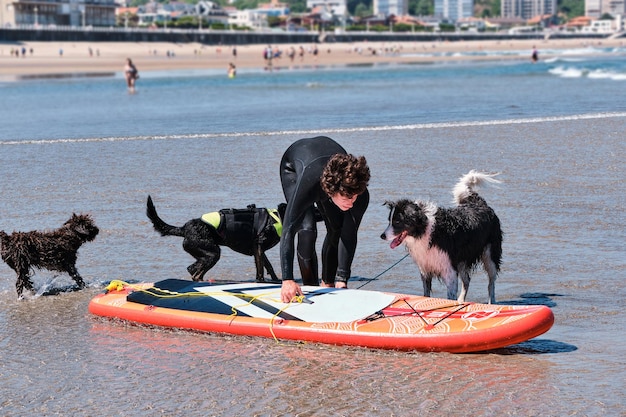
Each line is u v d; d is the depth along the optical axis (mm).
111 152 16953
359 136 18469
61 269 8094
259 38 164750
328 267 7215
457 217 6863
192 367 6020
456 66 76000
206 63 96812
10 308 7637
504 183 12477
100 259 9078
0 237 7922
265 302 6824
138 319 7023
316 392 5492
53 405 5422
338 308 6582
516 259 8602
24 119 25641
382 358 6074
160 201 11812
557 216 10344
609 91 30984
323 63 96062
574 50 157375
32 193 12641
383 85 42562
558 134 17734
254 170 14250
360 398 5367
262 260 7934
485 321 6098
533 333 5953
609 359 5883
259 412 5207
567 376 5609
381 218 10531
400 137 18078
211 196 12070
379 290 7781
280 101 31547
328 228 7031
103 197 12211
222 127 21297
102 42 136125
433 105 27000
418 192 11859
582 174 13023
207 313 6801
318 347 6336
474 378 5637
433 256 6789
